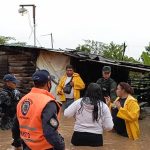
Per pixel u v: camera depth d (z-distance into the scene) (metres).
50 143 2.36
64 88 6.39
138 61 12.99
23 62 8.36
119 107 4.96
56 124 2.37
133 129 5.00
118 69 8.50
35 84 2.52
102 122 3.86
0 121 5.07
